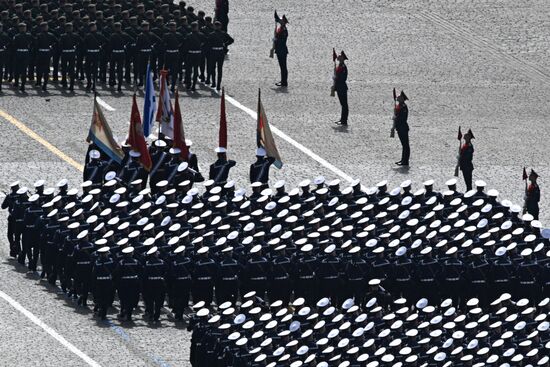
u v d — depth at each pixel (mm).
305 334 186500
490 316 193625
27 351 198000
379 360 183625
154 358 198250
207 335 190500
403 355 183500
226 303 193625
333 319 189750
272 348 186125
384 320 191125
